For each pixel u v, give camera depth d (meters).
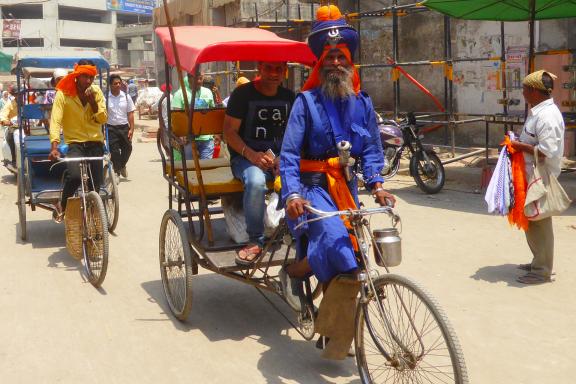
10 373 4.20
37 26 67.94
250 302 5.44
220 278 6.07
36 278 6.14
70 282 6.02
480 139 12.88
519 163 5.47
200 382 4.04
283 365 4.25
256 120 4.75
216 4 16.95
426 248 6.75
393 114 13.09
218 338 4.71
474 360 4.22
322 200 3.75
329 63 3.70
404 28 14.16
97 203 5.71
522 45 11.73
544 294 5.35
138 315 5.18
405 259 6.38
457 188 10.00
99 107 6.79
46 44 68.50
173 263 5.09
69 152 6.74
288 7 15.76
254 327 4.91
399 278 3.41
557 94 10.99
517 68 11.84
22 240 7.56
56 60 7.81
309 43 3.79
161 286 5.89
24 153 7.36
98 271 5.95
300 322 4.41
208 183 4.75
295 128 3.73
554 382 3.94
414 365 3.48
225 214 5.00
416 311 3.73
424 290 3.29
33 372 4.21
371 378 3.82
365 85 15.34
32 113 8.50
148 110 25.70
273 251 4.43
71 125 6.77
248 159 4.60
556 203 5.38
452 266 6.14
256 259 4.44
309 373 4.13
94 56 7.98
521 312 4.99
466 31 12.84
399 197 9.50
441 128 13.67
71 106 6.71
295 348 4.52
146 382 4.05
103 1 72.06
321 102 3.76
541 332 4.63
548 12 9.30
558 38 11.02
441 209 8.58
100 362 4.34
